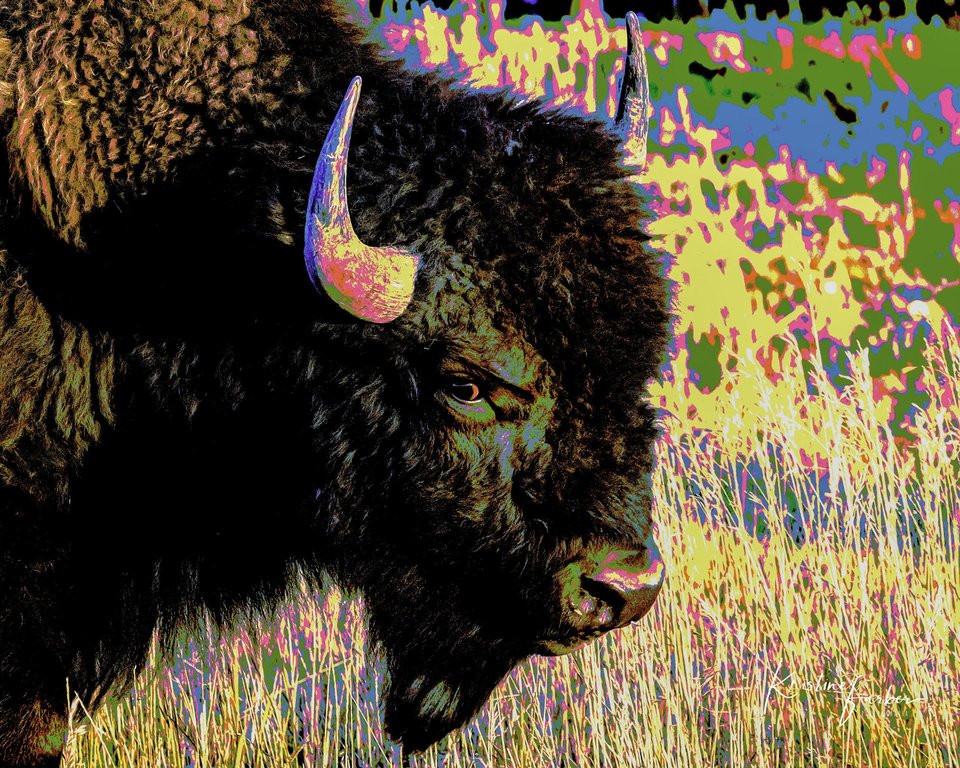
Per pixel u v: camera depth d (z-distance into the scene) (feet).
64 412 49.88
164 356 50.49
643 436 46.68
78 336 49.90
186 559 53.78
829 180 114.62
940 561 69.10
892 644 66.90
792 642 66.90
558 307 45.55
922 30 122.42
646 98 53.88
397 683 53.93
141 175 49.42
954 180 114.52
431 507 47.91
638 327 46.29
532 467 46.55
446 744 64.23
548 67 113.80
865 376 71.82
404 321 46.14
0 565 49.44
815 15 134.92
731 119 119.03
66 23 49.96
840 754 63.98
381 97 49.62
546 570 46.70
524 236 46.03
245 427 50.57
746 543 68.18
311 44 51.72
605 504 46.09
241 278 48.85
